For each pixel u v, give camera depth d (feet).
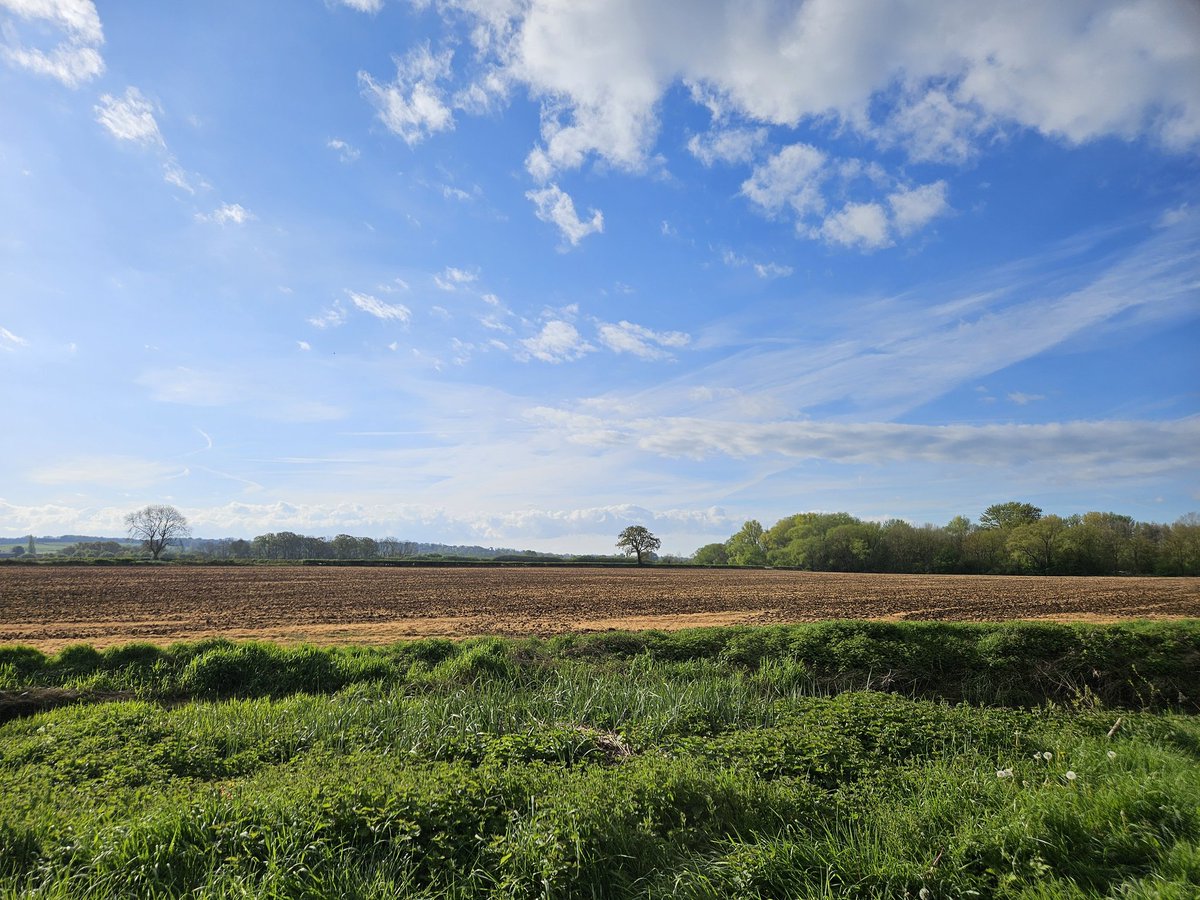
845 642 43.75
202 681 38.88
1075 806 16.25
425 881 14.25
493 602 101.60
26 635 61.82
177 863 14.14
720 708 30.37
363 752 22.48
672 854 15.21
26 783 19.01
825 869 14.33
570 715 29.37
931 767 20.77
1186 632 44.70
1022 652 42.16
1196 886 12.88
